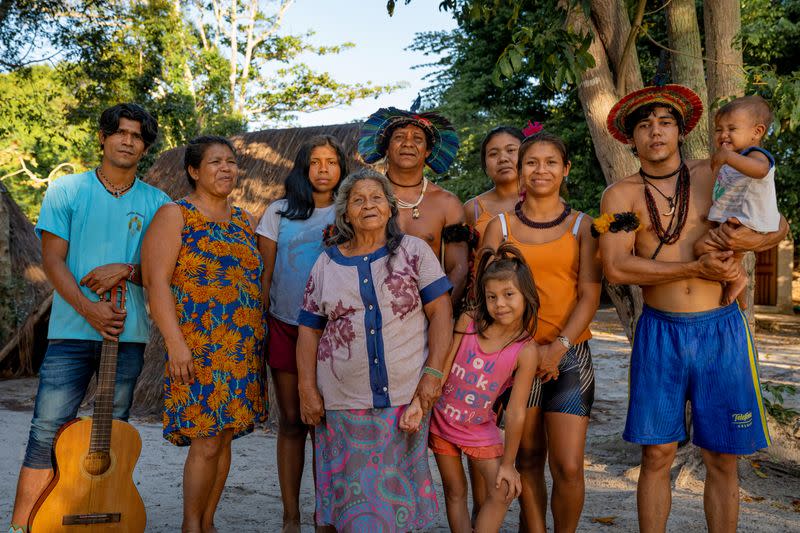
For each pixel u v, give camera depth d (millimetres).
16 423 7145
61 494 3178
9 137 26922
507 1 5266
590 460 5836
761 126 3197
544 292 3445
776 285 20547
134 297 3617
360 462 3127
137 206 3686
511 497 3172
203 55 28453
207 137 3654
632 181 3443
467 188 15852
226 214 3713
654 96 3314
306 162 3814
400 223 3760
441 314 3270
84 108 18906
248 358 3482
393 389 3146
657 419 3289
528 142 3477
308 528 4051
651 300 3381
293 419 3795
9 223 11984
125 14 18828
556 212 3529
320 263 3338
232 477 5156
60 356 3520
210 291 3432
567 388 3387
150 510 4332
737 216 3004
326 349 3229
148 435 6367
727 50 5211
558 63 4406
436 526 4188
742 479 5113
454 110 17156
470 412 3307
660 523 3338
